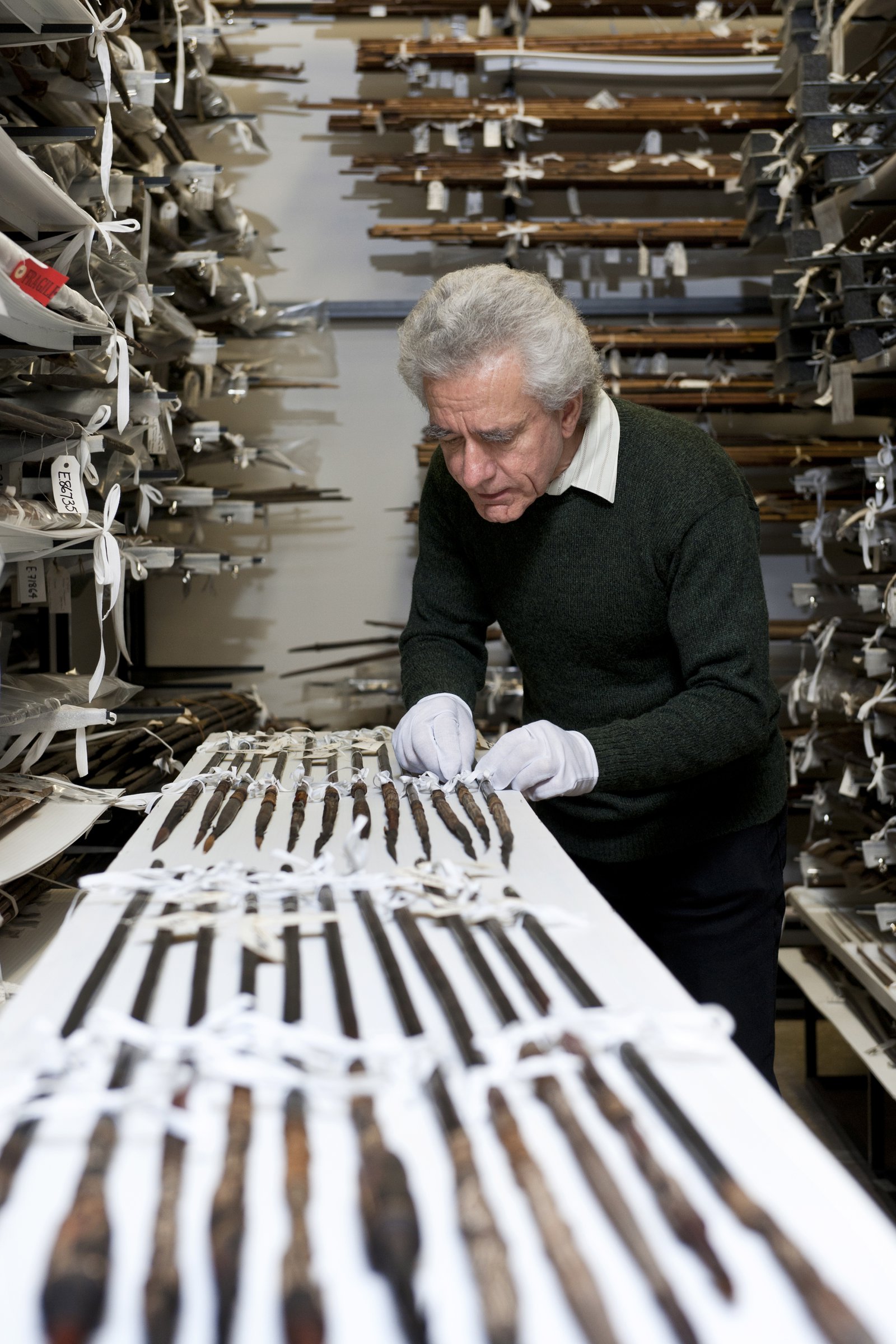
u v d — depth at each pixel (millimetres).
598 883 1696
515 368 1188
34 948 1459
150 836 1062
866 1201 475
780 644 3357
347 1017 630
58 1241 430
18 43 1445
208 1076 574
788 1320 406
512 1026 615
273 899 860
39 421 1407
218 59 3105
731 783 1602
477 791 1263
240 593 3357
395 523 3371
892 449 2098
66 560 1784
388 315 3299
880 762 2145
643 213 3352
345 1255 442
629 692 1604
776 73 3104
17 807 1463
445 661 1705
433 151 3322
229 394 2826
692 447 1461
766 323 3355
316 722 3373
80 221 1490
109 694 1757
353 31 3318
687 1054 600
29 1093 549
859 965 2209
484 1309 399
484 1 3092
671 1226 454
